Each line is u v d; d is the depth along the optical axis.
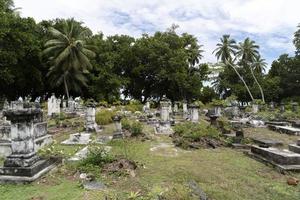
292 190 6.98
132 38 53.75
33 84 41.16
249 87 58.03
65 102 37.06
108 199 5.90
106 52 46.81
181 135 13.95
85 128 16.31
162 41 49.94
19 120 7.27
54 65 38.69
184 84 46.66
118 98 44.84
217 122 17.45
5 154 9.91
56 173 7.76
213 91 56.94
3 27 29.17
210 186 7.03
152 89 53.72
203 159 9.85
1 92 41.50
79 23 45.19
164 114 16.16
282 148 12.24
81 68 41.06
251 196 6.48
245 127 19.83
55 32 37.56
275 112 30.17
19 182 6.96
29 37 34.59
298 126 18.61
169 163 9.11
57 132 15.94
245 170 8.58
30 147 7.45
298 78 57.75
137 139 13.58
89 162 8.18
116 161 8.27
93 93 43.84
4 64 31.22
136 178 7.41
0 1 31.36
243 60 59.50
